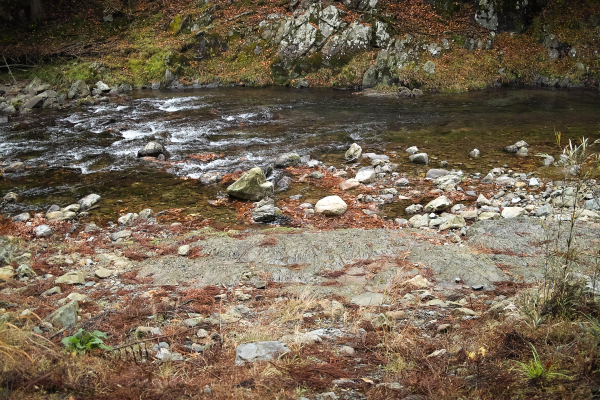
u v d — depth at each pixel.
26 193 9.08
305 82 21.06
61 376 2.93
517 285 4.90
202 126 13.91
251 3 24.16
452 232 6.86
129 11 25.12
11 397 2.67
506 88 20.28
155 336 3.86
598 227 6.27
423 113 15.61
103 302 4.79
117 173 10.17
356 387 3.07
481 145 11.94
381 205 8.35
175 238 6.82
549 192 8.46
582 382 2.71
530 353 3.15
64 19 24.66
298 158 10.66
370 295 4.82
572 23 21.86
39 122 14.56
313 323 4.22
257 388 2.97
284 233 6.66
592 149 11.05
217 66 22.22
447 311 4.39
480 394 2.78
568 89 19.97
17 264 5.93
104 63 21.22
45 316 4.28
